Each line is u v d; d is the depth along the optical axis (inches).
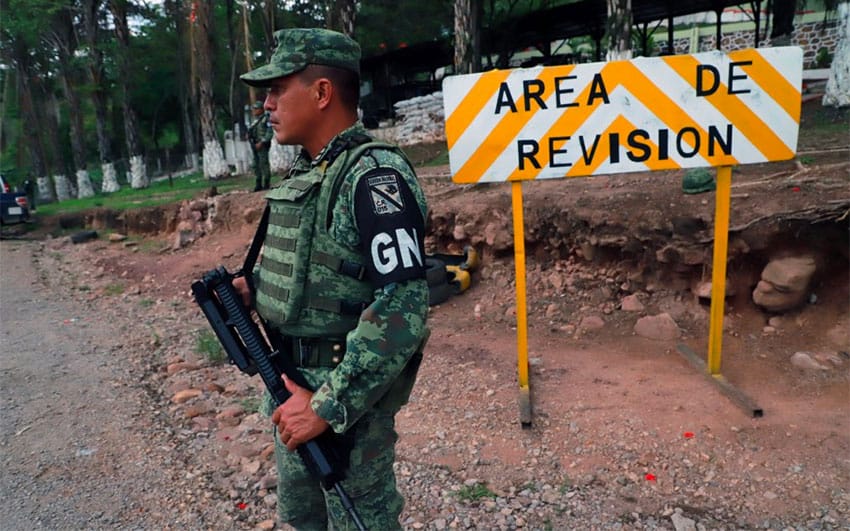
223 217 380.5
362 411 54.6
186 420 145.3
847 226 158.7
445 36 698.8
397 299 52.9
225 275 65.5
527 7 671.8
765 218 167.2
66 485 117.2
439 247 259.8
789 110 129.3
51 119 985.5
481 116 136.6
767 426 122.6
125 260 364.2
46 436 138.1
